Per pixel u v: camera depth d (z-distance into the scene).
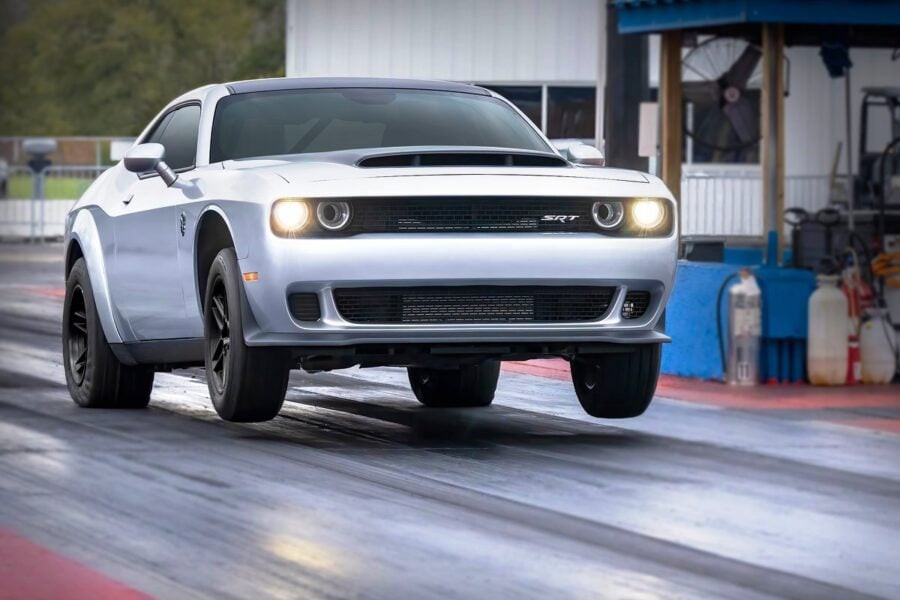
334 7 44.84
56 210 59.19
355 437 13.64
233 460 12.17
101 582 8.38
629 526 9.97
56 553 9.02
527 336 12.72
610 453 12.91
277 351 12.80
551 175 12.88
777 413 15.86
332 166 12.73
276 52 127.38
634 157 32.50
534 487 11.24
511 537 9.57
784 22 20.53
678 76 23.41
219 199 13.05
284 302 12.43
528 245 12.59
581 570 8.76
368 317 12.54
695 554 9.23
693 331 18.95
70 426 14.05
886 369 18.67
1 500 10.51
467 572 8.67
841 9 19.91
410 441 13.47
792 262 22.95
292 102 14.54
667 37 23.33
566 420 15.04
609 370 13.99
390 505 10.47
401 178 12.51
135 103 127.19
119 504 10.40
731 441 13.73
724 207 41.03
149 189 14.62
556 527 9.88
